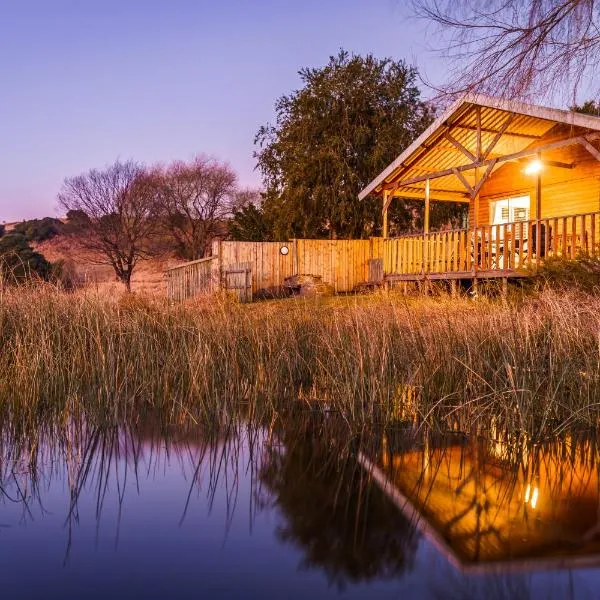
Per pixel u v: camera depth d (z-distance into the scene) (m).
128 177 37.16
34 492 3.34
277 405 5.77
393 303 7.91
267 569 2.40
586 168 15.32
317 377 6.56
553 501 3.21
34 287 7.83
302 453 4.18
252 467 3.83
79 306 7.37
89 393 5.40
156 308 8.31
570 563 2.44
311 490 3.39
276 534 2.76
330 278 22.50
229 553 2.56
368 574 2.35
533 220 13.46
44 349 5.94
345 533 2.76
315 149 26.67
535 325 6.40
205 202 40.72
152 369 6.35
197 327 7.21
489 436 4.72
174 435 4.67
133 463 3.91
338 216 26.48
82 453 4.13
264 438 4.59
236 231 33.06
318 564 2.40
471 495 3.31
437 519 2.94
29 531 2.80
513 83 7.54
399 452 4.23
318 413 5.49
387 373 5.64
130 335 6.88
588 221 15.16
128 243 37.09
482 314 7.16
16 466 3.82
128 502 3.18
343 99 26.31
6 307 7.08
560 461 4.04
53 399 5.49
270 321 7.68
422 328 6.82
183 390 5.96
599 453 4.25
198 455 4.12
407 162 17.45
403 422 5.15
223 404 5.60
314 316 8.18
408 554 2.54
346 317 7.61
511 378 4.97
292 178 26.52
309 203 26.88
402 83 26.48
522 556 2.51
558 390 5.29
